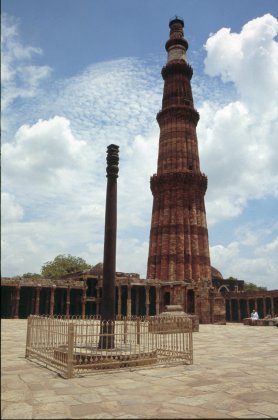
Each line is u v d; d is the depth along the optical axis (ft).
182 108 226.38
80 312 199.72
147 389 32.07
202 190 217.97
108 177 53.67
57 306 203.00
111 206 52.54
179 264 197.77
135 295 207.82
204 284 178.29
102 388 32.22
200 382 35.50
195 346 70.23
